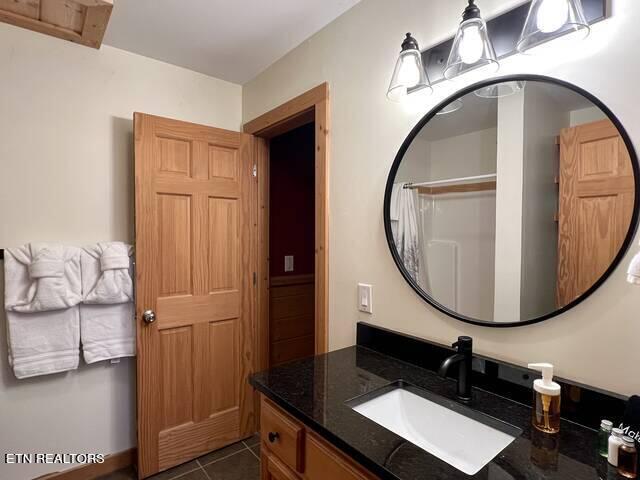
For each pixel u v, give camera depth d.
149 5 1.50
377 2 1.39
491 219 1.05
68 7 1.06
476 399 0.99
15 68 1.62
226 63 2.02
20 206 1.64
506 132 1.02
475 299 1.09
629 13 0.80
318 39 1.68
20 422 1.65
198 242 1.97
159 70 2.01
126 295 1.79
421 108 1.23
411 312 1.27
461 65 1.06
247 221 2.16
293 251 2.74
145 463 1.80
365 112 1.44
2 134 1.59
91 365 1.81
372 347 1.38
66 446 1.76
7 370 1.62
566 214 0.89
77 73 1.77
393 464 0.70
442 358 1.15
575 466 0.70
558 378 0.89
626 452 0.66
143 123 1.79
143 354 1.79
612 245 0.82
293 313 2.67
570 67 0.89
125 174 1.91
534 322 0.95
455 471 0.68
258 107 2.15
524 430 0.83
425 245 1.22
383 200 1.36
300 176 2.79
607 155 0.83
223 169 2.06
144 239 1.79
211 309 2.02
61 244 1.71
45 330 1.63
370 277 1.42
